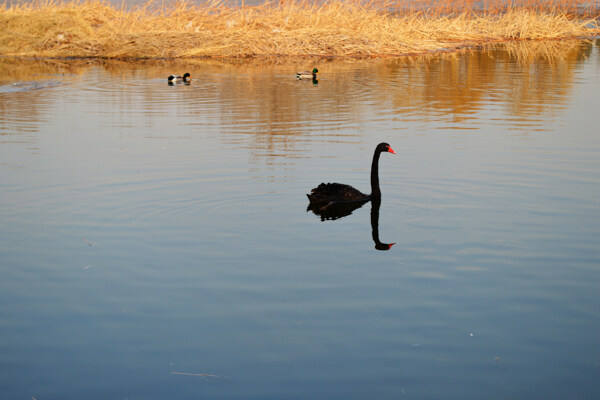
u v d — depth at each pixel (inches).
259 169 491.5
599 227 369.1
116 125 664.4
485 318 270.7
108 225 376.2
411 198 425.7
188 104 792.3
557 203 410.0
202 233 364.8
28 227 373.4
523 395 221.9
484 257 331.0
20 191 436.8
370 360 241.9
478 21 1680.6
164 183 454.3
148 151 550.0
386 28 1444.4
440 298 288.4
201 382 229.9
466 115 711.1
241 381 230.1
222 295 292.5
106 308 281.7
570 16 1831.9
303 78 1015.0
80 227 373.4
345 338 256.1
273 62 1251.8
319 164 506.6
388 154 536.7
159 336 259.1
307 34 1378.0
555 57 1251.2
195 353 247.4
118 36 1354.6
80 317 274.4
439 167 494.6
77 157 528.7
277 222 382.6
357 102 802.2
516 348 248.8
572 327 263.1
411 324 266.2
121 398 222.1
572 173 474.0
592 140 578.9
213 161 515.2
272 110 751.7
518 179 461.4
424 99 818.2
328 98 832.9
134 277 311.0
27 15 1417.3
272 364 239.8
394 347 249.8
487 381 229.5
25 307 283.0
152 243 350.6
